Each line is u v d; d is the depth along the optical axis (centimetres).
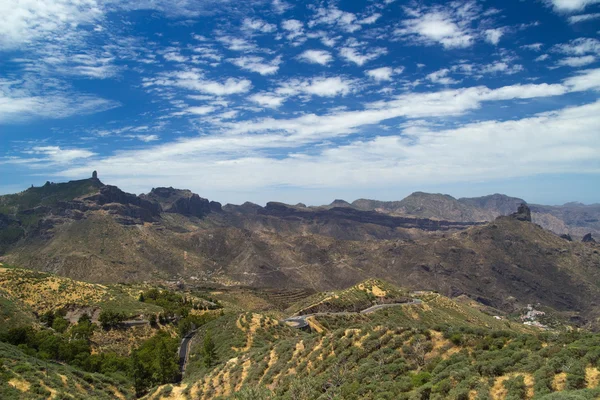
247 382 5909
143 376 7862
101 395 6900
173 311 13688
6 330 9050
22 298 12294
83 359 8844
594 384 3033
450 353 4416
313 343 6059
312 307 15562
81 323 11081
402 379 4128
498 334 4475
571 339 3869
